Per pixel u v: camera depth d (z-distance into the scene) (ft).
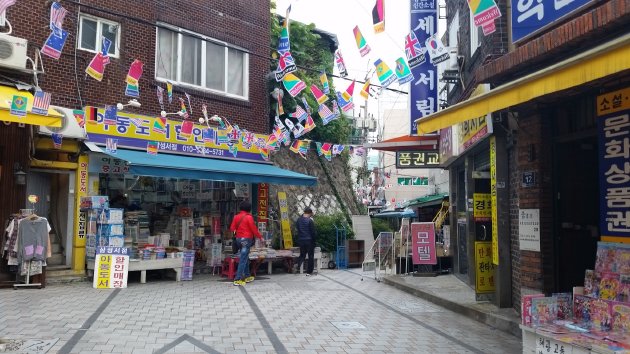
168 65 43.42
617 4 15.60
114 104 39.11
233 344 20.40
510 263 27.50
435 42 29.43
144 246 38.34
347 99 36.81
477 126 29.78
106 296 30.12
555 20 20.52
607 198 19.57
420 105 39.73
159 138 41.63
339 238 55.72
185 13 44.55
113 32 39.88
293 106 54.08
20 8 34.40
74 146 36.14
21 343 19.10
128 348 19.16
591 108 21.52
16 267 32.45
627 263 17.58
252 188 49.96
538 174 23.61
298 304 30.09
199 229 44.98
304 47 61.46
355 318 26.63
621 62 12.98
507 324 24.04
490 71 22.59
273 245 52.31
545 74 15.52
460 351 20.48
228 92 47.98
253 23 50.39
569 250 23.48
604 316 16.87
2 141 33.17
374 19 27.02
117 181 42.65
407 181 125.70
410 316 27.61
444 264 46.93
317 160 62.54
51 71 35.78
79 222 36.11
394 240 45.62
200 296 31.50
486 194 30.01
